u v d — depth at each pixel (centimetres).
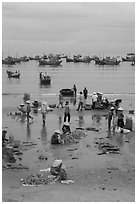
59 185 1477
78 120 2912
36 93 5025
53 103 3841
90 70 12469
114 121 2514
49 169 1695
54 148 2078
